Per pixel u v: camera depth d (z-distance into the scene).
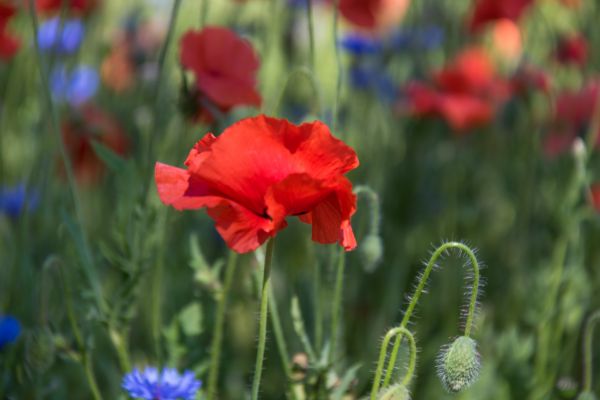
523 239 6.94
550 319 5.80
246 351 6.21
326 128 2.96
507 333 5.72
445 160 7.47
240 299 5.87
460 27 8.80
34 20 4.49
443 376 3.52
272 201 2.92
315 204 3.06
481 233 7.72
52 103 4.50
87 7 7.19
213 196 3.00
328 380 4.31
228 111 4.80
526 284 6.61
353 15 6.80
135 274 4.43
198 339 4.64
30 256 5.46
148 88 7.90
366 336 6.63
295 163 3.02
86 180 6.50
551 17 9.47
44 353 4.34
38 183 5.65
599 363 6.05
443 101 6.91
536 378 5.58
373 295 6.89
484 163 7.95
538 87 7.15
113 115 7.54
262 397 5.78
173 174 3.04
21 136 7.48
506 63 9.21
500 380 5.59
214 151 2.95
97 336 5.74
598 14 8.48
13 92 7.52
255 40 7.18
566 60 8.05
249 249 2.97
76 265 4.48
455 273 6.97
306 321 5.32
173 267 5.91
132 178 4.53
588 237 6.82
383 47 8.52
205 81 4.63
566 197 5.96
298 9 8.43
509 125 7.48
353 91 7.94
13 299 5.36
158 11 9.16
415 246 7.34
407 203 7.43
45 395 4.80
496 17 7.14
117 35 8.52
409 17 8.62
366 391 5.06
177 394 3.95
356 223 6.37
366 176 7.34
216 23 8.36
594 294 6.65
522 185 7.52
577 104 7.03
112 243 6.59
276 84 8.45
